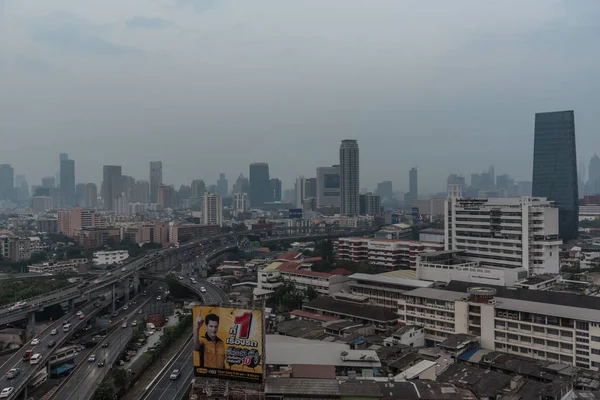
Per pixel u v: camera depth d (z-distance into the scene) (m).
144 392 131.38
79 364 158.00
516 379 119.06
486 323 149.00
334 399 103.38
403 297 193.75
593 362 129.75
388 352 143.12
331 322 171.62
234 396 106.06
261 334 106.38
